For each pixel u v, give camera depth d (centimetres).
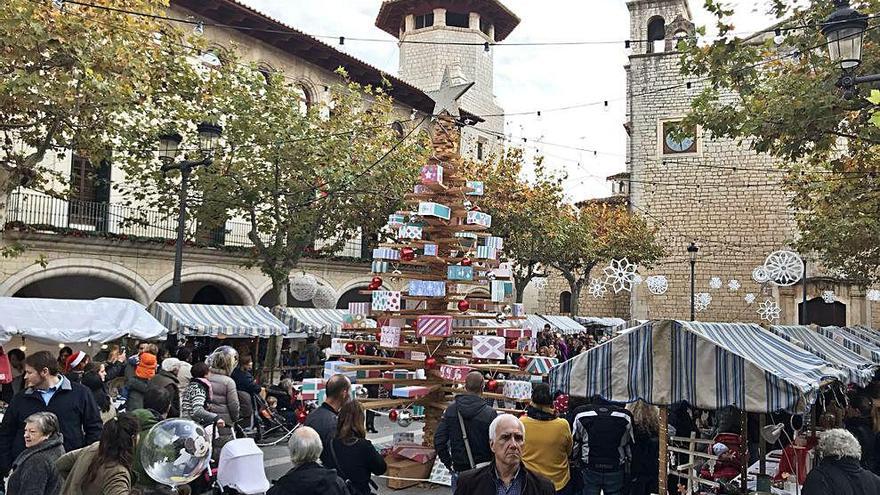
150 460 479
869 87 1005
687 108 3241
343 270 2636
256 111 1747
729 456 837
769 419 1027
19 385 1038
